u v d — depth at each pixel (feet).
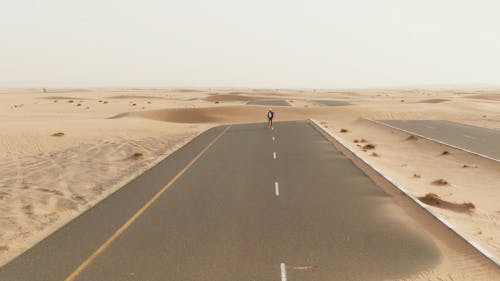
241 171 73.31
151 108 285.43
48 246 37.68
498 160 90.27
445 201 58.34
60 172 72.64
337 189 59.57
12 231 42.37
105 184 63.46
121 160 85.20
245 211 48.37
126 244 37.99
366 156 96.89
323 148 102.73
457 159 98.37
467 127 165.27
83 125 150.41
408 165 91.20
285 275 31.45
